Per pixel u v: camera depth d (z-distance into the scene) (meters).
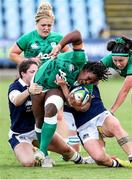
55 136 22.25
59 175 19.86
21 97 21.88
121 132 21.94
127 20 86.88
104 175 19.89
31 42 26.41
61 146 22.41
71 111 23.34
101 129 22.25
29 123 22.75
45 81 21.30
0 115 43.53
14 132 22.84
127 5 88.25
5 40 76.31
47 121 21.08
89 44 76.62
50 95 21.27
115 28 85.88
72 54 21.28
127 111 46.22
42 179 19.02
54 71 21.22
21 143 22.62
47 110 21.05
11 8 84.06
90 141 21.89
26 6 84.50
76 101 21.66
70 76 21.41
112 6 87.81
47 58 23.33
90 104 22.30
